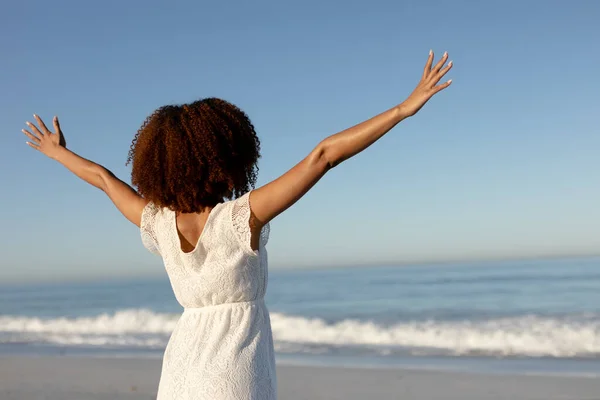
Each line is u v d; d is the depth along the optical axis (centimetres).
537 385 712
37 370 884
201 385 169
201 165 176
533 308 1909
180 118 180
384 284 3781
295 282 4484
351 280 4441
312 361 934
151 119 190
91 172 219
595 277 3419
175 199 182
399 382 752
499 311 1845
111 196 212
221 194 184
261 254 181
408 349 1032
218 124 179
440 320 1563
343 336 1189
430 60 158
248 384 170
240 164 182
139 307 2922
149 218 195
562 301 2148
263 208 170
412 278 4312
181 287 183
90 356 1024
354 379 773
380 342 1113
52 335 1395
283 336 1217
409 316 1797
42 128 234
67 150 227
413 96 157
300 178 164
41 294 4819
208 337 176
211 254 177
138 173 185
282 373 825
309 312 2159
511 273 4416
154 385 759
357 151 161
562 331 1108
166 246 186
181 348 179
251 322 179
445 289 3088
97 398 700
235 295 178
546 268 5094
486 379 755
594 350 945
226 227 173
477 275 4328
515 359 901
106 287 5788
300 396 694
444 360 911
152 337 1312
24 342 1288
